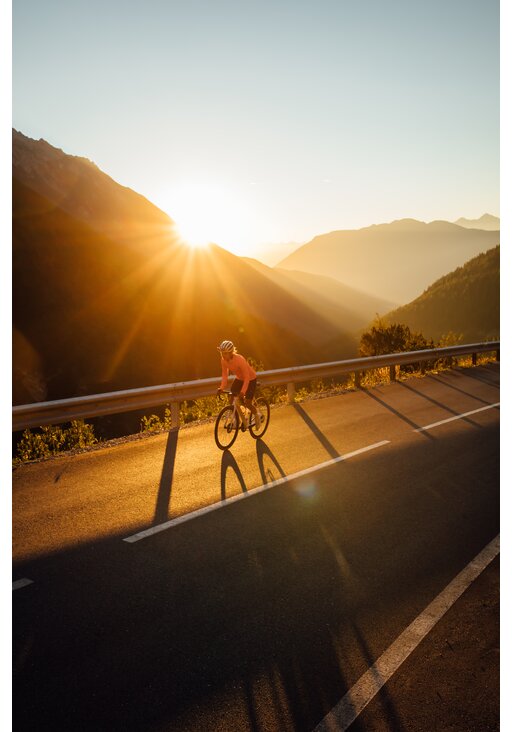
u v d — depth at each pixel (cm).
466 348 2244
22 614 407
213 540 546
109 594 438
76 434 988
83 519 588
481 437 1035
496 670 367
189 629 395
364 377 1900
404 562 520
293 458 853
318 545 547
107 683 337
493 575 502
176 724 308
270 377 1319
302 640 389
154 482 718
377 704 332
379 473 794
